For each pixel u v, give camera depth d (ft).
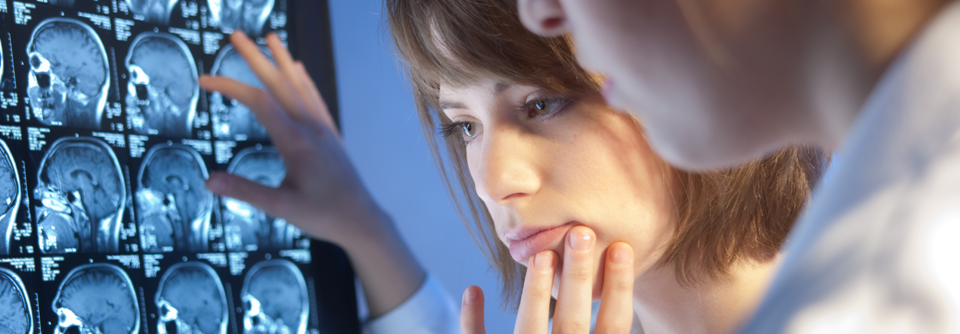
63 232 2.91
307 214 3.71
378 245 3.92
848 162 0.74
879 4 0.80
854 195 0.70
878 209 0.66
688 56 0.97
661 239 2.31
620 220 2.25
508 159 2.28
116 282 3.04
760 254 2.48
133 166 3.20
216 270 3.39
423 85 2.72
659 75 1.03
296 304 3.62
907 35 0.80
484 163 2.31
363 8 4.64
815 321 0.61
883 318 0.60
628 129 2.21
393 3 2.48
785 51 0.90
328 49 4.12
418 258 4.52
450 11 2.20
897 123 0.70
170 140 3.36
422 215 4.60
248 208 3.58
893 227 0.64
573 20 1.10
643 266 2.36
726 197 2.35
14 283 2.73
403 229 4.50
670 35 0.97
